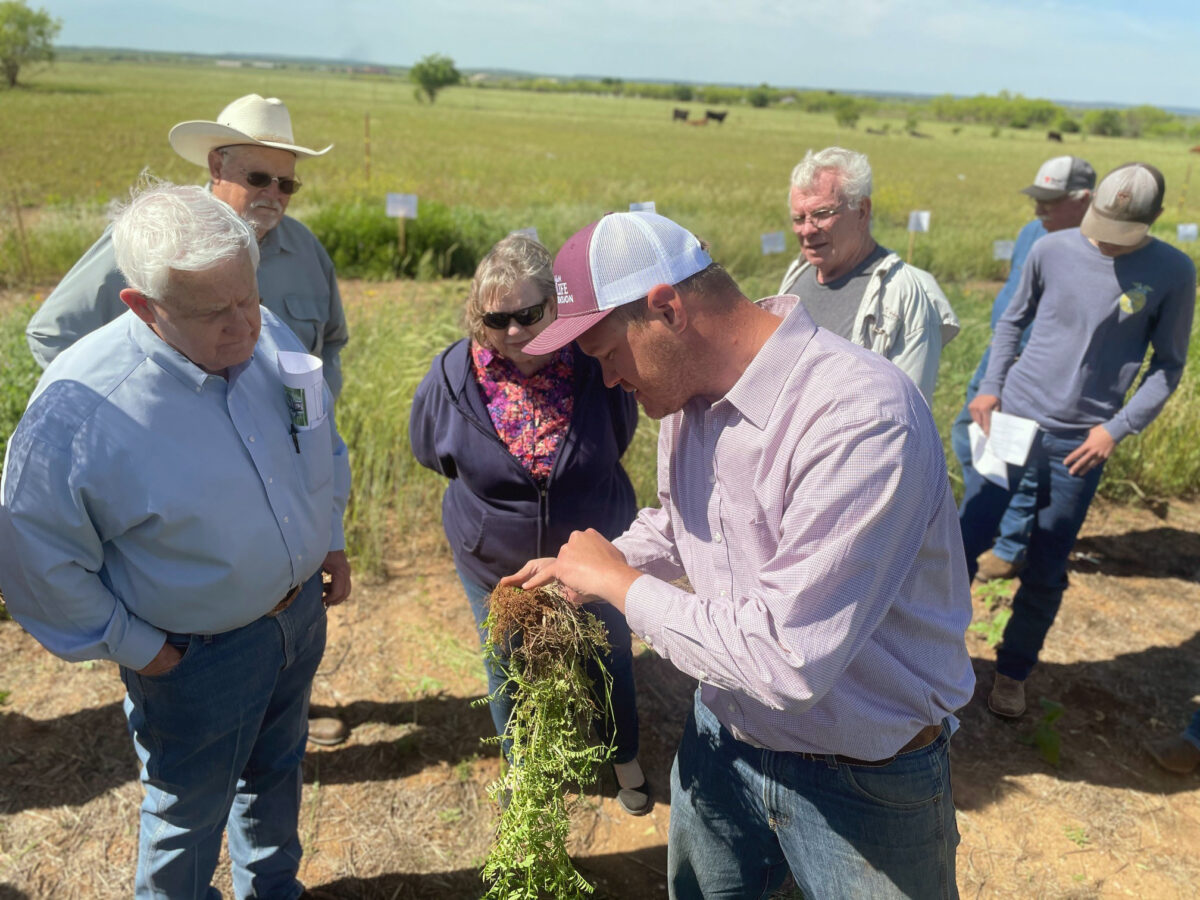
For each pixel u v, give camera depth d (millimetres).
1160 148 69188
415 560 4121
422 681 3262
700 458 1563
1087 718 3223
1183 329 2908
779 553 1353
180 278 1534
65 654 1674
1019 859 2588
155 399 1679
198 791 1929
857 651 1349
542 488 2348
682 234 1419
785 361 1387
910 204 19625
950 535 1472
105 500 1639
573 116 67438
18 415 4141
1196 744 2908
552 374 2348
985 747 3068
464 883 2457
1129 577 4230
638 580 1503
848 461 1285
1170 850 2641
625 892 2455
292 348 2037
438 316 6547
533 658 1801
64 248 9719
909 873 1593
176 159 23281
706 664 1394
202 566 1756
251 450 1804
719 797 1768
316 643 2148
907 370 2730
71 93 54906
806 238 2799
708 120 71375
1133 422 2896
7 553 1620
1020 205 21156
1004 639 3188
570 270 1427
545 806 1846
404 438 4734
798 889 2080
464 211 12102
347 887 2424
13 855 2416
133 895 2318
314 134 36219
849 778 1542
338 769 2836
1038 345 3135
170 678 1814
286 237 2945
